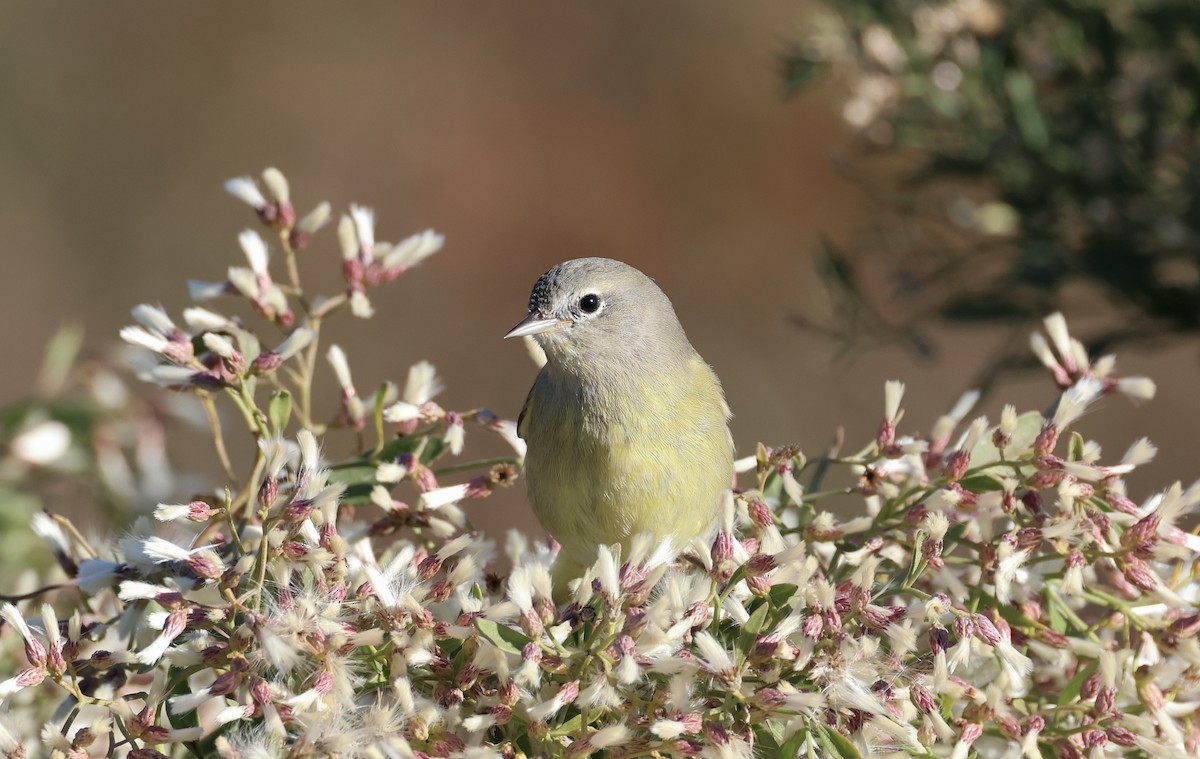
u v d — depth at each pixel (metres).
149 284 21.20
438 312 20.70
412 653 5.81
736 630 6.38
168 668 6.18
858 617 5.89
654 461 8.12
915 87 11.30
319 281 21.19
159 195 21.73
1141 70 10.83
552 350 8.38
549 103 21.59
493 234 21.05
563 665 5.78
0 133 21.58
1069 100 10.91
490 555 6.88
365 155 21.66
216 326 7.20
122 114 22.05
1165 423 18.23
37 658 5.88
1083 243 10.80
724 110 21.33
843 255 11.03
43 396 10.52
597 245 20.95
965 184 11.77
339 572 6.02
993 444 7.01
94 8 22.41
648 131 21.39
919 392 19.38
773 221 20.88
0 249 20.97
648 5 21.92
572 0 21.97
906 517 6.66
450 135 21.61
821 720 5.84
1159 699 6.01
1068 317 13.30
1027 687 6.56
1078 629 6.66
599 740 5.54
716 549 6.03
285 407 7.19
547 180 21.25
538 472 8.39
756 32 21.62
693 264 20.86
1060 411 6.53
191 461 16.77
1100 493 6.50
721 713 5.74
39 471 10.26
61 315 20.67
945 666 5.80
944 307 11.09
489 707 5.84
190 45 22.52
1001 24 11.15
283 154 21.84
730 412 8.80
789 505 7.48
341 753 5.54
